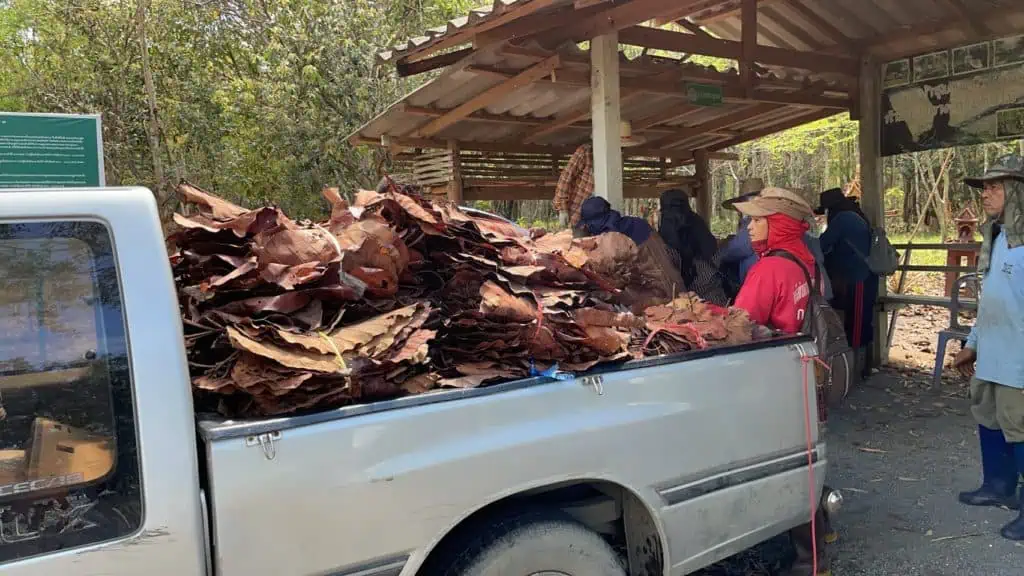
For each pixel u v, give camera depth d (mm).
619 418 2432
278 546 1856
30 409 1726
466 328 2416
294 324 2084
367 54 11234
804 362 3018
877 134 7438
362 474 1961
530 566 2256
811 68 6906
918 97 7109
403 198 2740
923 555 3615
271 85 11227
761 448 2844
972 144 6766
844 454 5105
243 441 1834
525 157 8586
